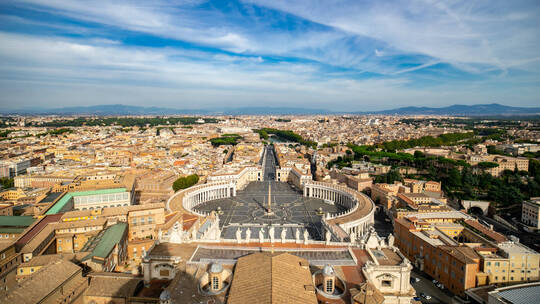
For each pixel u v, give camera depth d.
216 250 119.12
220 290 93.44
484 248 159.12
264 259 95.19
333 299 91.25
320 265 108.56
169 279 107.19
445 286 155.12
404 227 190.88
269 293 78.31
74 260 129.00
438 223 199.00
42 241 143.62
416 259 176.62
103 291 102.81
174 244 123.75
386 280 104.31
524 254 147.50
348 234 171.88
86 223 162.88
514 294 126.62
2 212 197.12
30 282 95.62
